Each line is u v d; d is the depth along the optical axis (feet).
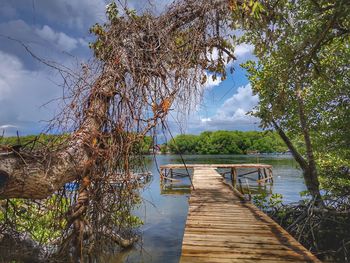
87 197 15.92
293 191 62.80
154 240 28.96
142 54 18.61
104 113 16.57
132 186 17.19
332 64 27.12
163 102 17.56
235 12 18.83
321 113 31.78
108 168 16.05
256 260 14.84
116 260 22.38
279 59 22.49
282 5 18.98
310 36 19.11
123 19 19.39
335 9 16.31
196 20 20.56
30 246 17.62
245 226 21.45
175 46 19.86
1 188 12.16
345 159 29.96
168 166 74.59
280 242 17.71
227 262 14.55
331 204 30.22
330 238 27.45
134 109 16.92
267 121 26.43
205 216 24.66
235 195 34.71
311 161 30.71
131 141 16.58
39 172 12.94
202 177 53.52
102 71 17.54
